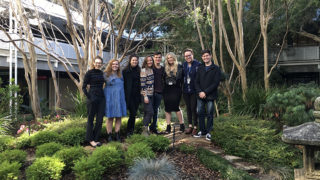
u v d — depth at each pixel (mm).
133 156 3691
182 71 5117
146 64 4820
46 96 14094
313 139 2328
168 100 5273
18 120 7242
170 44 11258
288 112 5098
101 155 3541
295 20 9883
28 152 4504
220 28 7059
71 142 4578
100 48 8102
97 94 4309
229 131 4668
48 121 6785
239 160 4188
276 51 12281
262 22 6871
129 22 12141
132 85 4816
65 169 3623
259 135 4551
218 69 4816
